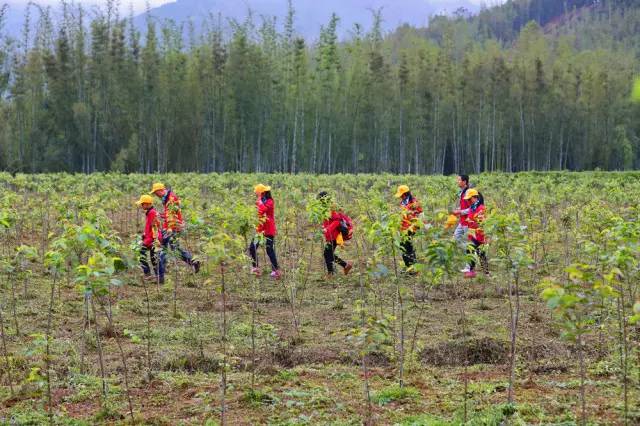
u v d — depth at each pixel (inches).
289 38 2672.2
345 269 611.2
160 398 307.6
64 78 2354.8
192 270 622.8
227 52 2706.7
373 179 1461.6
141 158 2388.0
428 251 302.0
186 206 601.3
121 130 2415.1
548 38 5182.1
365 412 288.5
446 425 267.6
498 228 319.0
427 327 437.7
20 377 333.1
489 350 373.7
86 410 293.7
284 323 452.4
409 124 2664.9
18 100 2347.4
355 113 2598.4
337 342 403.2
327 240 599.5
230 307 494.9
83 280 255.4
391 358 354.6
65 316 454.6
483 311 484.7
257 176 1504.7
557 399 299.1
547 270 621.6
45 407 294.7
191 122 2444.6
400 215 350.6
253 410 292.2
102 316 458.0
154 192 547.5
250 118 2444.6
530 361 361.1
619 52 4057.6
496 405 289.6
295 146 2447.1
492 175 1972.2
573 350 377.4
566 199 1050.1
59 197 888.9
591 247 343.9
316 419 281.3
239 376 339.6
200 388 319.9
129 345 391.5
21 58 2443.4
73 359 358.3
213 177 1460.4
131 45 2486.5
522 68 2886.3
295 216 754.8
